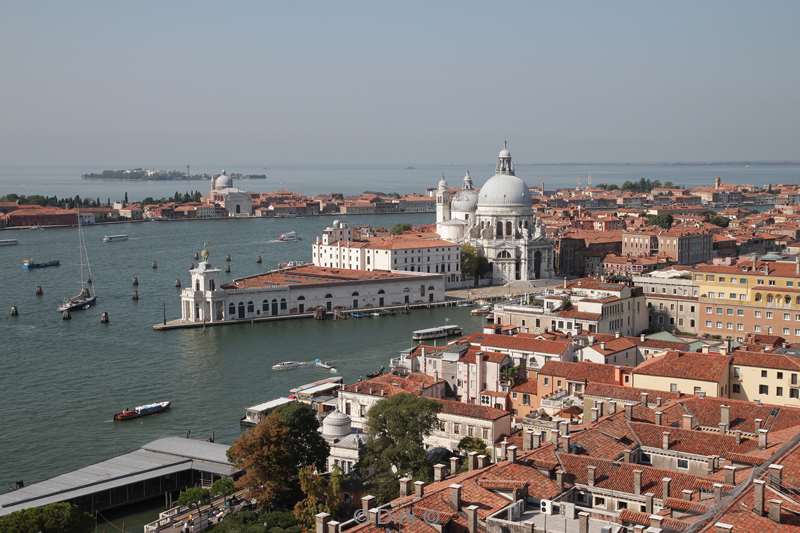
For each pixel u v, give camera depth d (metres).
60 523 129.50
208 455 180.25
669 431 113.62
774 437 112.31
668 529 79.50
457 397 197.00
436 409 150.62
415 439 146.12
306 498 140.88
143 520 157.88
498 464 103.19
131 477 167.62
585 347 199.38
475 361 195.00
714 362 166.12
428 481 130.00
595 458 102.12
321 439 156.12
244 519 140.50
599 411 135.38
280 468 146.88
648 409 126.94
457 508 89.69
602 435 112.00
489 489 93.81
